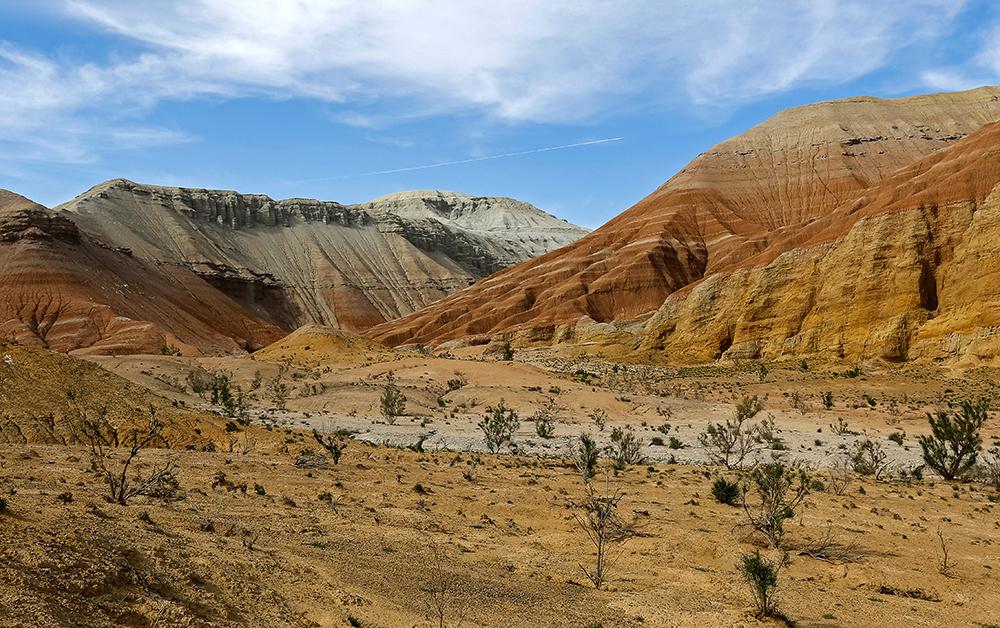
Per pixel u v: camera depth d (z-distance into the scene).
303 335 100.06
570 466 34.28
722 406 65.25
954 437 35.22
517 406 63.91
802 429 53.34
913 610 14.03
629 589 13.91
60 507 11.88
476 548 15.96
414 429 51.47
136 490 15.69
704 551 17.59
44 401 29.12
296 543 13.61
